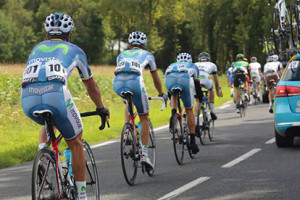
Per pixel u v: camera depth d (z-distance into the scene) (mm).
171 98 16484
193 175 14227
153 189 12609
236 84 31781
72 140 8938
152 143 14688
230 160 16500
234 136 22766
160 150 19500
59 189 8578
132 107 13617
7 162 17703
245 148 19000
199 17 177500
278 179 13180
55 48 8953
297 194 11469
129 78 13531
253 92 42906
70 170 9109
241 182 13008
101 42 191750
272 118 30203
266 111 35281
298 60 18781
